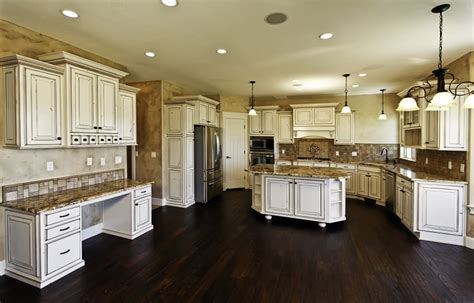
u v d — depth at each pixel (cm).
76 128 294
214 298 229
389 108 625
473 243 327
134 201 361
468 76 339
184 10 238
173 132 524
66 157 323
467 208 330
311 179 412
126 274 269
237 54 357
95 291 239
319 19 254
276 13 243
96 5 230
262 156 707
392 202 468
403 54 353
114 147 394
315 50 340
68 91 287
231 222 432
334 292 236
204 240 357
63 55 278
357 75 467
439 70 238
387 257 305
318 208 409
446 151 378
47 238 248
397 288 242
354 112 638
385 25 266
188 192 531
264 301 224
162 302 224
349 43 316
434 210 348
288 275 266
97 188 333
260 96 704
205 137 555
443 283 250
